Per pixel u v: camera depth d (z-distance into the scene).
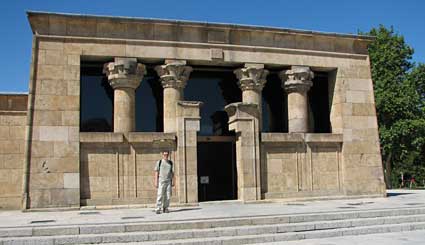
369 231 15.67
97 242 13.38
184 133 22.02
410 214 17.89
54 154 20.88
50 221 15.90
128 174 21.64
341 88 25.47
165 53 22.92
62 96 21.31
